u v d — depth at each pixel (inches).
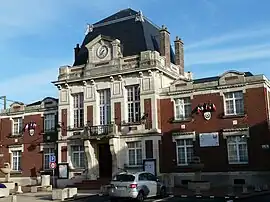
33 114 1761.8
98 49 1550.2
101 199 1028.5
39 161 1697.8
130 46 1545.3
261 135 1259.8
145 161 1381.6
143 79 1441.9
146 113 1418.6
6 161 1777.8
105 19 1722.4
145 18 1633.9
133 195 919.0
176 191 1184.8
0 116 1841.8
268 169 1234.6
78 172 1502.2
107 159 1494.8
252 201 882.8
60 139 1567.4
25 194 1267.2
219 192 1109.7
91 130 1478.8
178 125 1401.3
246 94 1304.1
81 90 1561.3
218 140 1325.0
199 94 1382.9
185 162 1373.0
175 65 1622.8
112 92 1492.4
